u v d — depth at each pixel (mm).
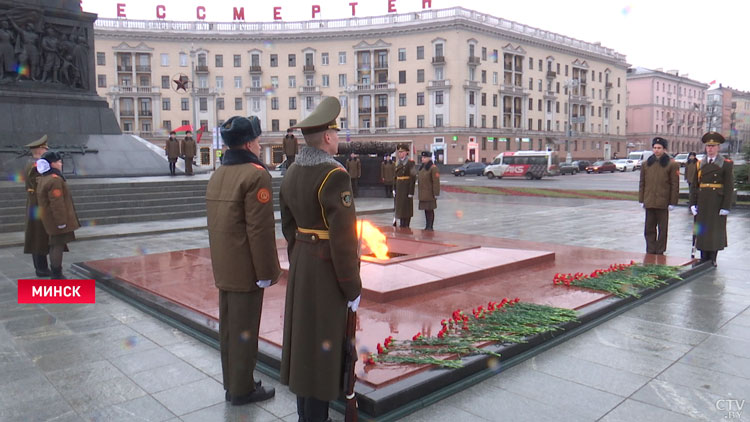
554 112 65625
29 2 17781
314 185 2965
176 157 20156
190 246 10172
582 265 7270
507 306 5059
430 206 11320
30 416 3381
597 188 28688
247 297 3471
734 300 5906
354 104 58906
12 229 11828
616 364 4129
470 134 55844
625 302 5609
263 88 59781
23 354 4453
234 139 3469
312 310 3053
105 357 4387
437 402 3512
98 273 6988
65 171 17797
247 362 3498
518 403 3498
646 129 81688
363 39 57812
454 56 54469
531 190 26188
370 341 4254
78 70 19078
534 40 61281
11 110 17438
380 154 23156
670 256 8000
